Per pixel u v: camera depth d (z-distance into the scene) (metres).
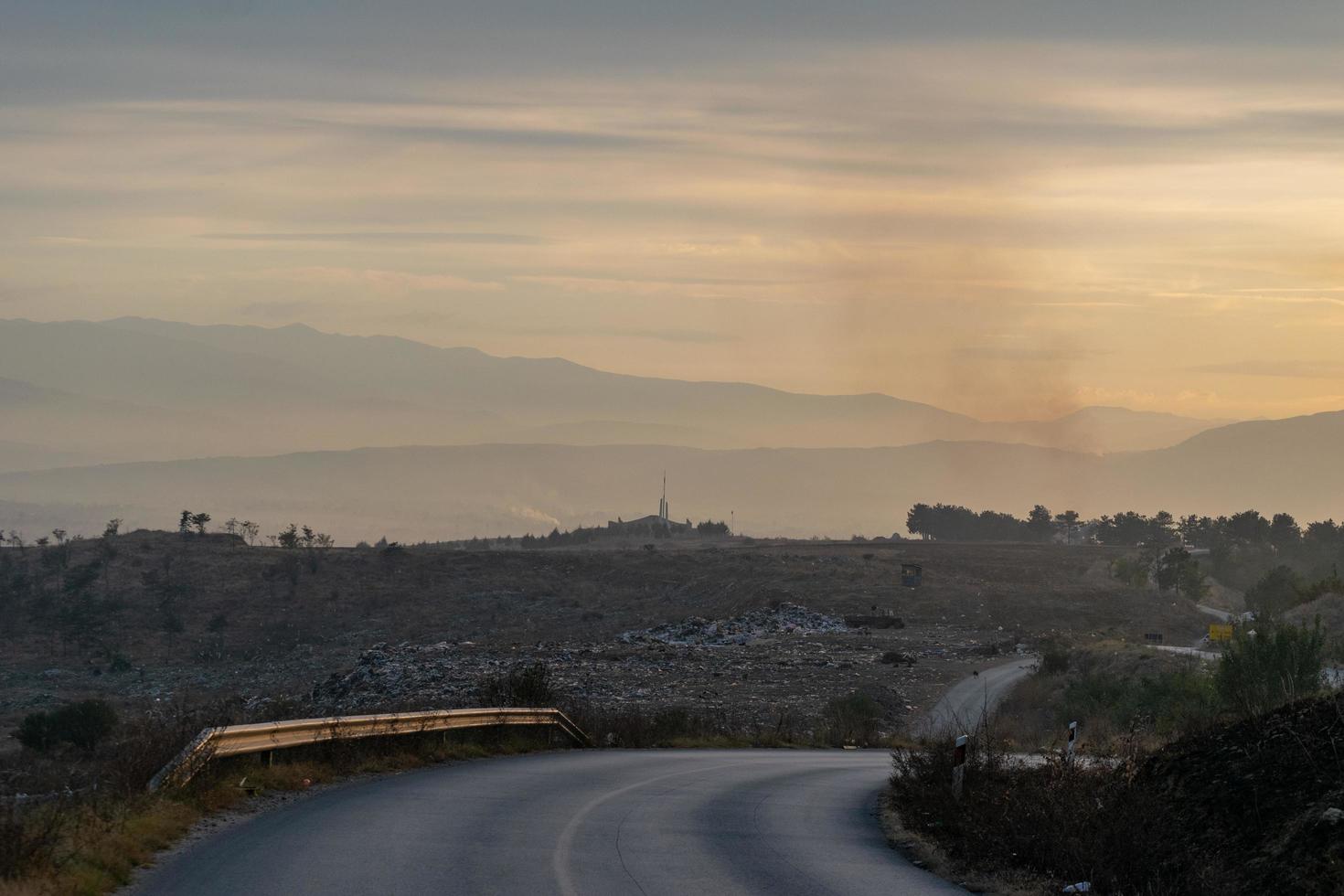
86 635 136.25
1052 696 67.12
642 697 65.12
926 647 100.00
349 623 145.12
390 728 24.95
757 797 23.58
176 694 99.12
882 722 58.03
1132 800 16.17
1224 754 17.27
